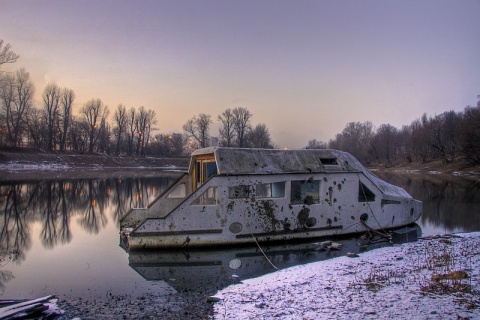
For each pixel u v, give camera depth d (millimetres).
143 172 69938
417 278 7770
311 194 13594
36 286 8773
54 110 90562
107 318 6699
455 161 80562
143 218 15117
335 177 13828
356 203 14195
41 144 91375
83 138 103438
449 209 22344
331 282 8125
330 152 14398
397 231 13281
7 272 10008
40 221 18859
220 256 11594
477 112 70562
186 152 128500
